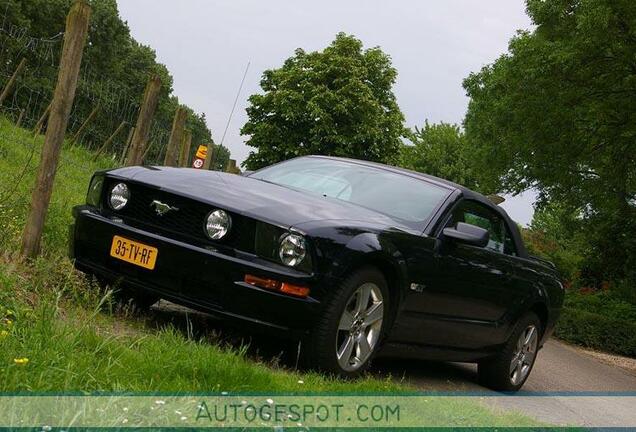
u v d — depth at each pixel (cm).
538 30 2439
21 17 5356
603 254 2903
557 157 2431
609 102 2275
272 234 464
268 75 5034
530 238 3697
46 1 5706
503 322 654
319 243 460
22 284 477
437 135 6700
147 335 432
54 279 519
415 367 673
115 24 6525
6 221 609
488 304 621
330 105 4709
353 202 571
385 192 590
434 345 581
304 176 620
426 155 6644
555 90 2294
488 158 2678
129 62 6962
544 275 709
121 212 508
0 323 374
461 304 584
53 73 3631
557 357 1252
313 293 456
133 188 505
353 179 609
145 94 834
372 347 503
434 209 578
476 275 590
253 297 454
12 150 1166
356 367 493
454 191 610
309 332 460
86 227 509
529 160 2500
